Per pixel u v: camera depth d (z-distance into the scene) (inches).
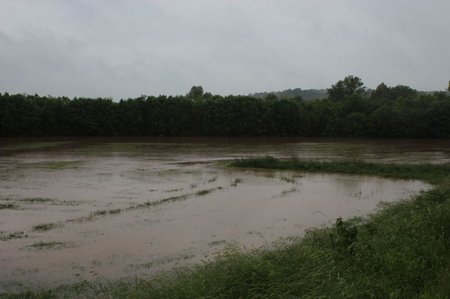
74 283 383.2
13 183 960.3
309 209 724.7
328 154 1953.7
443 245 382.9
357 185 1024.2
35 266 429.1
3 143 2390.5
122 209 701.3
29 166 1291.8
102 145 2348.7
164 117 3435.0
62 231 562.6
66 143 2475.4
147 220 628.4
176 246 501.0
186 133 3526.1
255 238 538.9
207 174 1187.9
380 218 568.4
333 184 1035.3
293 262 348.2
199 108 3528.5
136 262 443.8
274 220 639.1
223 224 610.2
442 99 3895.2
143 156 1715.1
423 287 300.5
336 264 347.3
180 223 613.0
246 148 2289.6
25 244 503.2
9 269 419.8
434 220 462.9
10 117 2915.8
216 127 3535.9
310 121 3690.9
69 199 782.5
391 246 395.2
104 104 3275.1
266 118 3617.1
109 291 357.7
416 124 3437.5
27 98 3233.3
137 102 3400.6
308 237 476.7
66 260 448.5
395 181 1102.4
